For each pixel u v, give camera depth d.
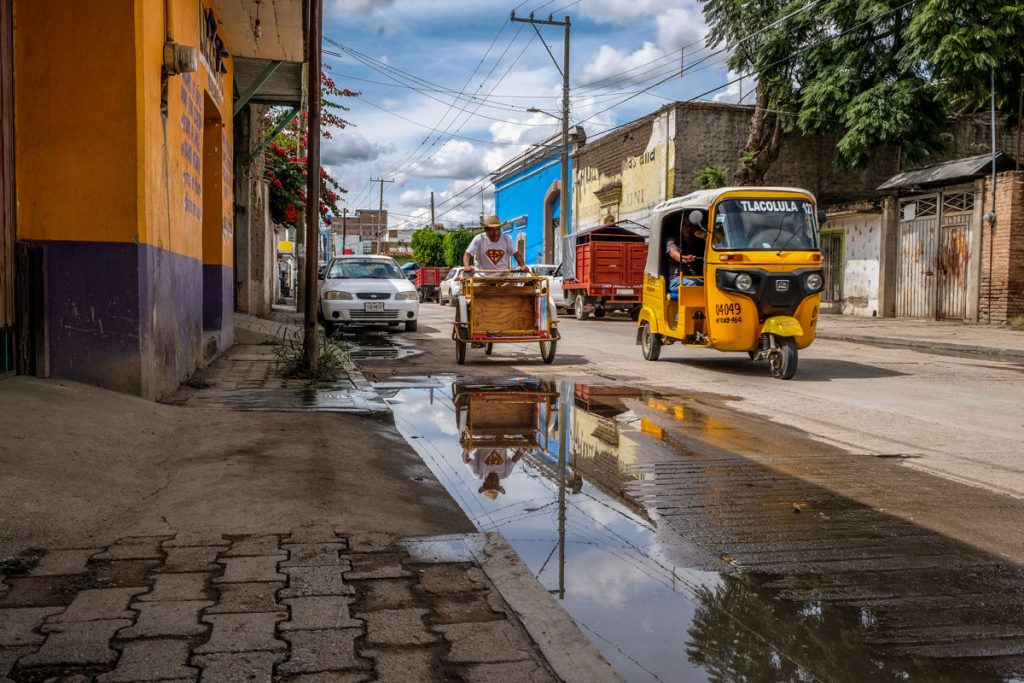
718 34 26.64
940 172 21.22
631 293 23.67
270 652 2.51
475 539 3.64
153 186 6.79
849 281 24.73
